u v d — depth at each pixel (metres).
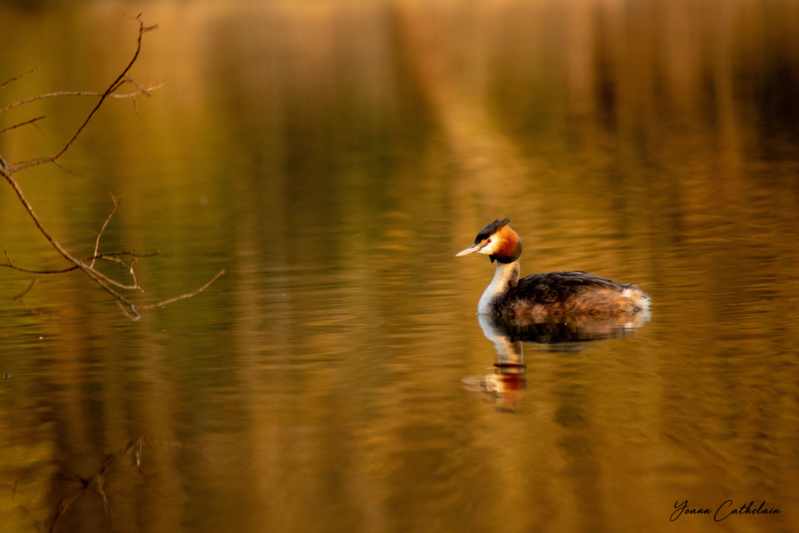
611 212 20.78
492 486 8.33
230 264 18.00
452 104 40.88
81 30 73.38
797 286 14.03
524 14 77.88
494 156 29.72
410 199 24.02
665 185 23.62
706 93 39.03
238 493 8.39
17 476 8.88
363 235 20.17
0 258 19.67
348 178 27.66
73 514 8.17
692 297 13.84
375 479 8.52
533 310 13.30
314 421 9.81
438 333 12.84
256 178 28.48
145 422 9.98
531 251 17.64
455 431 9.41
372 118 38.88
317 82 50.12
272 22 79.56
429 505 8.05
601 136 31.88
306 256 18.38
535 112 37.66
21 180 30.17
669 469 8.50
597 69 47.75
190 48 65.81
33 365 12.05
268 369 11.52
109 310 14.80
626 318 13.05
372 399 10.34
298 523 7.84
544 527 7.66
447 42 63.41
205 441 9.47
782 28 57.41
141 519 8.04
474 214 21.75
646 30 62.19
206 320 13.95
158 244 20.36
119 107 45.59
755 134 30.27
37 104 46.75
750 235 17.67
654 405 9.84
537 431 9.34
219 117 41.66
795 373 10.51
